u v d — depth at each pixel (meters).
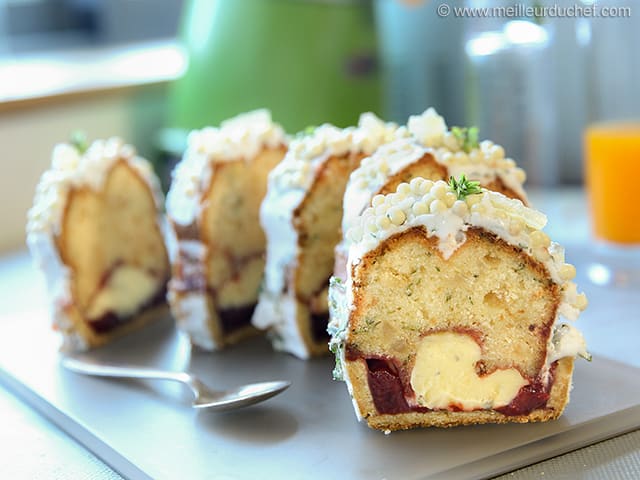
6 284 0.56
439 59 0.69
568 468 0.31
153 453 0.33
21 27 0.84
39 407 0.39
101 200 0.46
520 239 0.32
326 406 0.36
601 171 0.50
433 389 0.33
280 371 0.40
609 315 0.45
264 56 0.64
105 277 0.46
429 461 0.31
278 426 0.34
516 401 0.33
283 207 0.41
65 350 0.45
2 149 0.67
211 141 0.45
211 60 0.65
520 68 0.57
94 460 0.34
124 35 0.88
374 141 0.41
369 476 0.30
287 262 0.41
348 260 0.33
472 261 0.32
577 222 0.59
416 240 0.32
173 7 0.87
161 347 0.45
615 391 0.35
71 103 0.69
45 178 0.46
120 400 0.38
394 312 0.32
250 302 0.45
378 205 0.33
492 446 0.31
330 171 0.41
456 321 0.32
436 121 0.39
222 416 0.35
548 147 0.62
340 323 0.33
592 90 0.51
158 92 0.73
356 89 0.65
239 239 0.44
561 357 0.32
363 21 0.64
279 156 0.46
